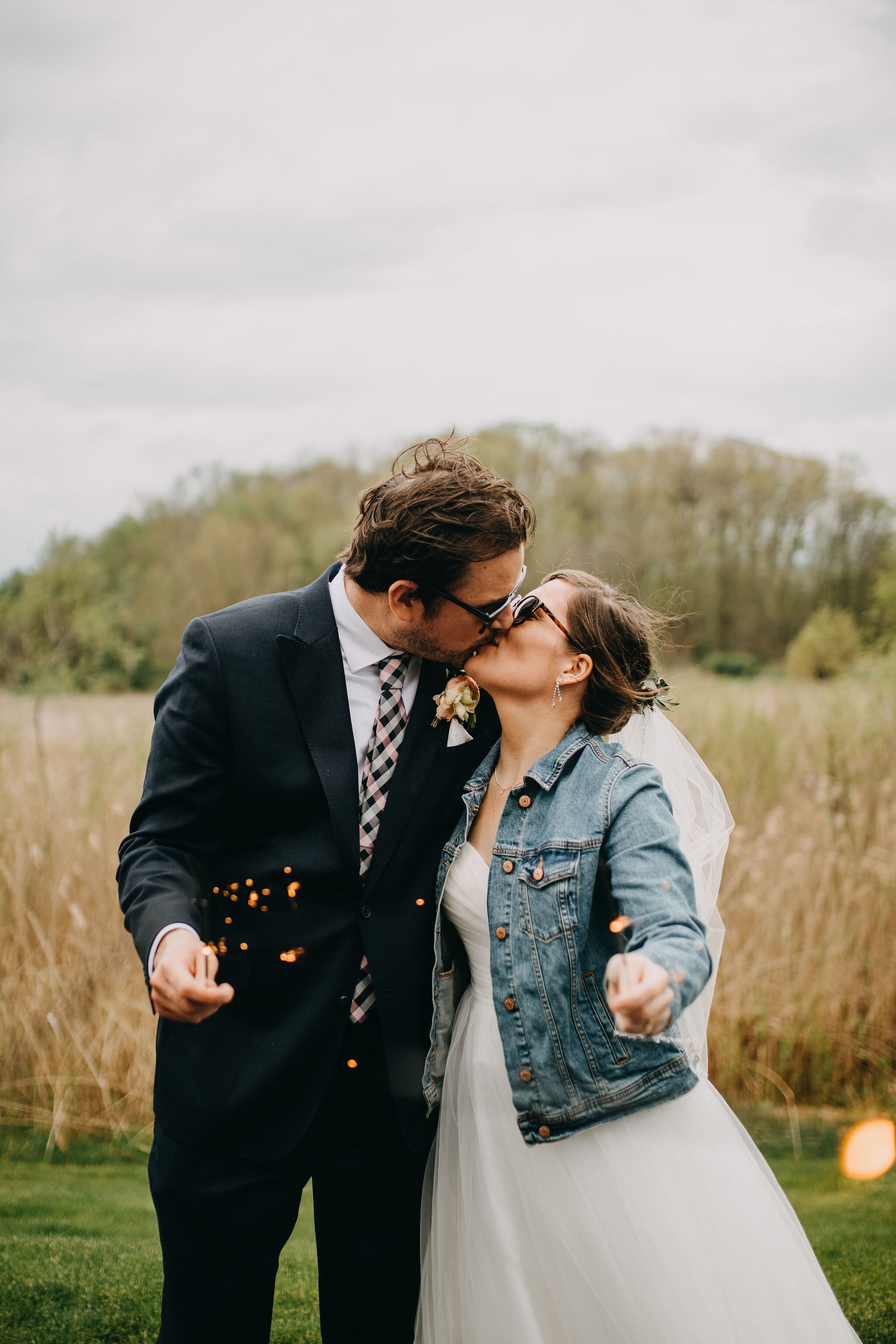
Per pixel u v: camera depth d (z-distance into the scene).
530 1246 1.50
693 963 1.21
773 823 3.97
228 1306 1.56
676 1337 1.37
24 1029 3.43
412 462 1.73
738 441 22.69
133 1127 3.30
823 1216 2.67
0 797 3.89
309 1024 1.56
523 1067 1.49
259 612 1.68
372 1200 1.66
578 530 23.34
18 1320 2.14
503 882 1.54
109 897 3.66
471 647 1.61
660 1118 1.49
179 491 22.50
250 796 1.61
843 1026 3.66
